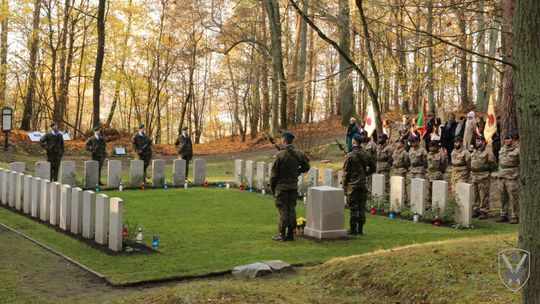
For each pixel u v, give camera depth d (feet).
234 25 127.24
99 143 70.59
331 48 170.40
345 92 126.72
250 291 24.56
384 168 62.95
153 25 148.36
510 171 48.39
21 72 138.82
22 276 29.43
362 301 24.44
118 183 71.10
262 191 67.41
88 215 38.88
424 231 44.42
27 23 131.64
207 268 31.30
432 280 23.91
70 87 172.55
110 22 142.20
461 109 128.67
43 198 45.80
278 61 119.96
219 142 166.30
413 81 61.72
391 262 26.66
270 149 122.11
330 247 37.52
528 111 14.32
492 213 53.98
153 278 29.09
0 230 41.45
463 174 53.52
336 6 94.58
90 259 33.35
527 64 14.30
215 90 191.52
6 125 101.24
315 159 98.17
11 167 60.23
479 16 51.16
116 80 147.13
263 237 41.04
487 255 25.89
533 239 14.52
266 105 148.36
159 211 52.70
